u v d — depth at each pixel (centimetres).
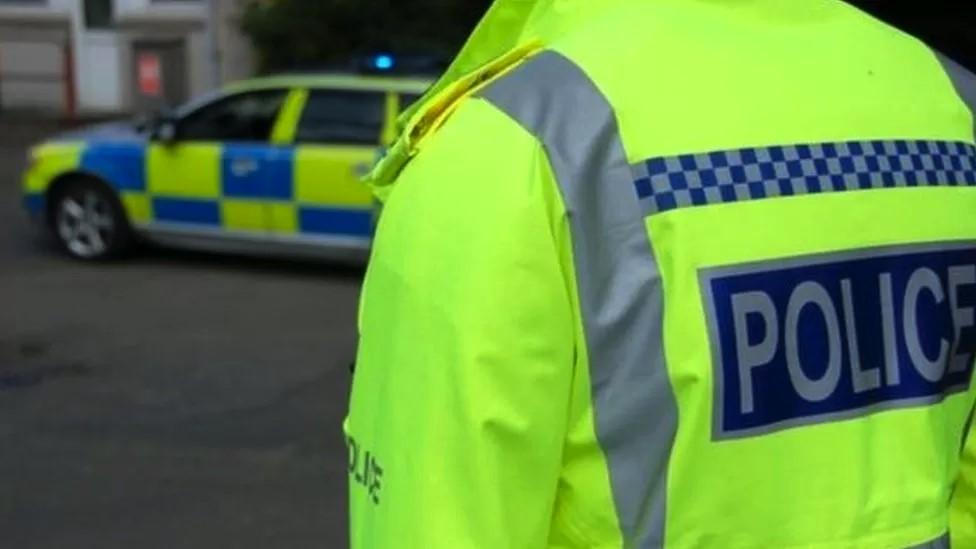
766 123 168
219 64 1858
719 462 159
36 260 1202
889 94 179
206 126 1151
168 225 1166
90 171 1181
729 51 171
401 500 157
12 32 2077
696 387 157
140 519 595
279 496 625
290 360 874
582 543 163
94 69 2073
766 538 162
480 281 153
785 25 179
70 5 2061
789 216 165
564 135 159
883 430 170
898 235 172
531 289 153
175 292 1081
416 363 157
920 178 176
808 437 164
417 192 163
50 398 789
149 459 678
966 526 192
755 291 161
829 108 173
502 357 152
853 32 184
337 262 1141
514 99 162
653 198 160
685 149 163
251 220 1133
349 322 983
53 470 659
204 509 608
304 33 1764
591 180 158
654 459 158
